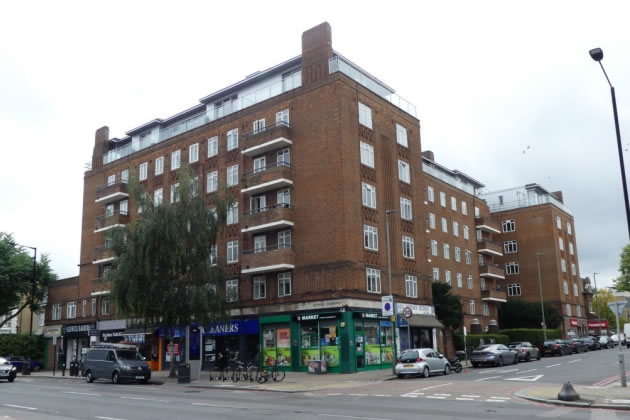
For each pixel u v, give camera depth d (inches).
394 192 1563.7
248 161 1573.6
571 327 2741.1
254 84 1694.1
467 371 1268.5
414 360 1129.4
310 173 1416.1
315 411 597.0
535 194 2970.0
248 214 1525.6
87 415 590.9
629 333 2593.5
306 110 1457.9
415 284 1578.5
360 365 1311.5
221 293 1309.1
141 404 705.0
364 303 1341.0
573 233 3068.4
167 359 1676.9
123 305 1254.9
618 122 759.1
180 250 1252.5
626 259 2689.5
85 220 2110.0
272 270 1422.2
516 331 2297.0
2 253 2135.8
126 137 2092.8
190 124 1788.9
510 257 2842.0
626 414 539.5
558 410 580.7
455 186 2469.2
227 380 1158.3
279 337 1402.6
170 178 1795.0
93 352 1280.8
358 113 1461.6
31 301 2140.7
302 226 1405.0
